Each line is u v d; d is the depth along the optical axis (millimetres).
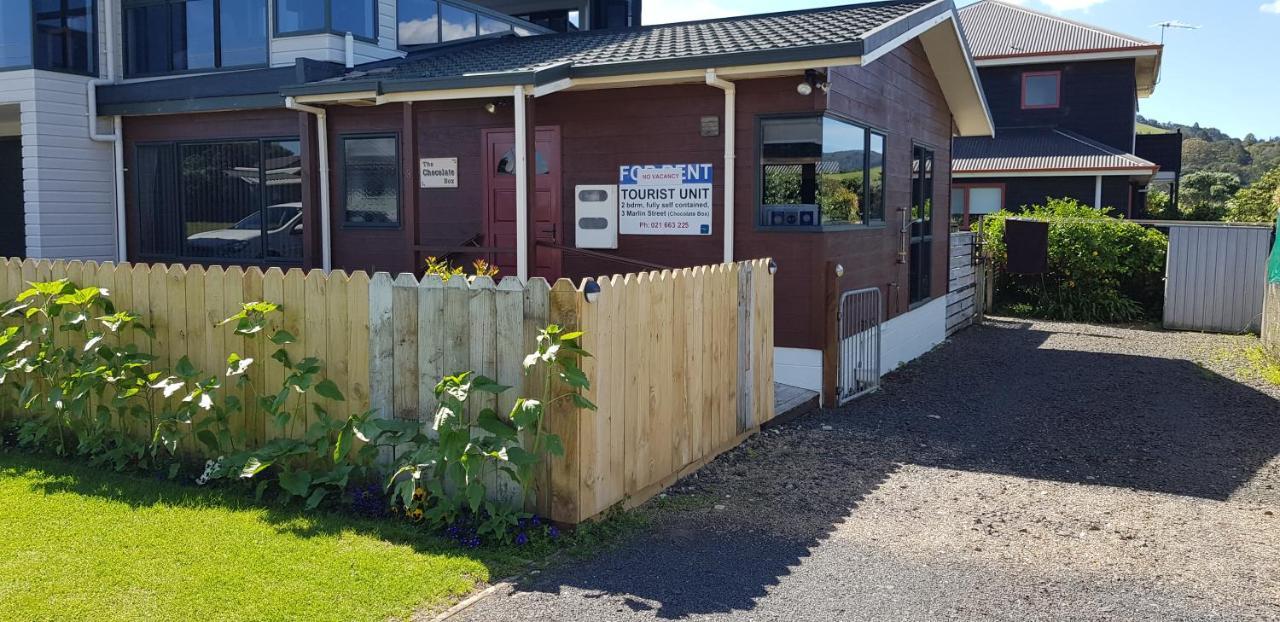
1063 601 4312
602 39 11203
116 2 12906
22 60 12141
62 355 6352
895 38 8992
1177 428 8023
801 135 8711
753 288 7215
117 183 12492
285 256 11547
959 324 14859
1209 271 14992
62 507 5301
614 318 5223
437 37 13570
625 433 5414
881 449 7180
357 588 4238
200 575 4340
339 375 5617
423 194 10578
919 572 4652
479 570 4504
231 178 11859
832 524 5391
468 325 5168
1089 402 9086
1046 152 24703
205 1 12398
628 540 5039
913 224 12195
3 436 6879
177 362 6219
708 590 4375
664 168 9359
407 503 4777
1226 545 5113
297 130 11281
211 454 6039
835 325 8633
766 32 9609
